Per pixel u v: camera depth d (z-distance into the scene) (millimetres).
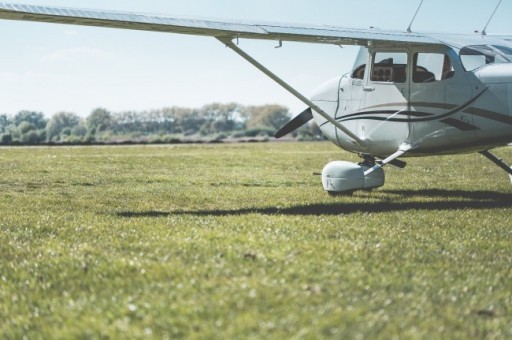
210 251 6926
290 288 5414
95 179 17438
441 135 11531
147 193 14047
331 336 4336
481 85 10891
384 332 4414
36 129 130375
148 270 6125
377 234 8125
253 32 10453
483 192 14188
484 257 6914
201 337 4316
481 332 4523
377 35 11414
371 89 12516
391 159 12086
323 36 10953
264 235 7797
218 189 14883
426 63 11602
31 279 6035
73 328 4605
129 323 4684
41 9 9430
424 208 11039
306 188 15148
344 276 5855
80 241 7828
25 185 15867
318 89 13977
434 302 5180
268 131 123062
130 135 126875
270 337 4285
